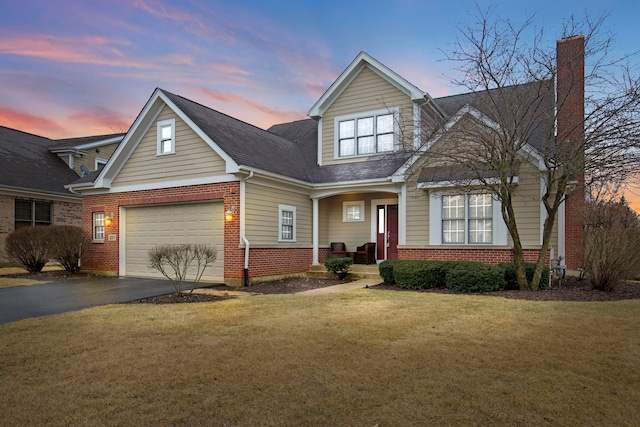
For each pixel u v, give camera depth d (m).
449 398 3.92
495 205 11.94
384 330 6.34
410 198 13.17
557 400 3.88
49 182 19.84
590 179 9.84
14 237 15.15
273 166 13.65
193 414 3.63
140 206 14.55
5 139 21.16
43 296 10.18
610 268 10.01
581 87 10.61
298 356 5.14
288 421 3.50
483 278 10.03
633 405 3.78
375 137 15.45
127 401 3.89
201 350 5.42
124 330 6.51
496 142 9.95
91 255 15.46
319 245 15.91
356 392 4.07
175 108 13.18
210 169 12.77
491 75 9.66
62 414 3.64
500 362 4.86
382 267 12.04
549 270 10.90
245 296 10.06
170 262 10.27
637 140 8.60
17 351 5.42
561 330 6.19
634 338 5.75
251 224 12.52
